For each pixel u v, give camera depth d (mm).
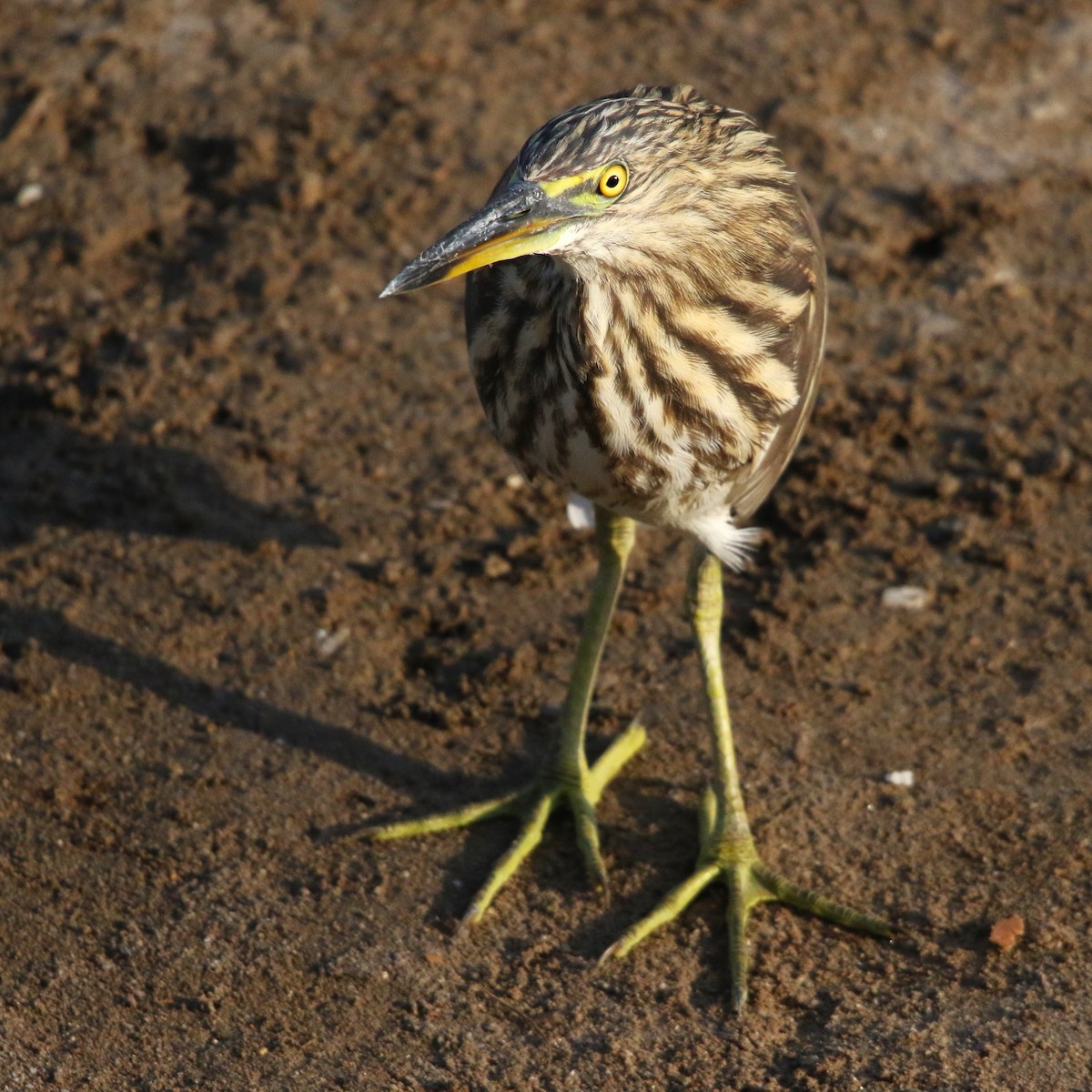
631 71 15461
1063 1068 7652
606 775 9336
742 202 8172
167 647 10234
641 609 10594
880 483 11430
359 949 8383
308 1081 7688
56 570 10758
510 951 8414
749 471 8664
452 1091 7629
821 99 15055
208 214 13930
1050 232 13742
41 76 15305
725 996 8148
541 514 11305
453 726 9781
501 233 7574
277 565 10852
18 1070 7707
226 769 9445
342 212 13828
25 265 13367
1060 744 9523
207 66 15539
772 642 10258
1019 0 16516
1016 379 12266
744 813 8891
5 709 9773
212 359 12453
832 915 8484
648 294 8016
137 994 8125
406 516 11258
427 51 15703
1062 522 11109
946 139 14711
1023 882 8672
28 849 8891
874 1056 7758
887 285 13219
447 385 12320
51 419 11961
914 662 10133
